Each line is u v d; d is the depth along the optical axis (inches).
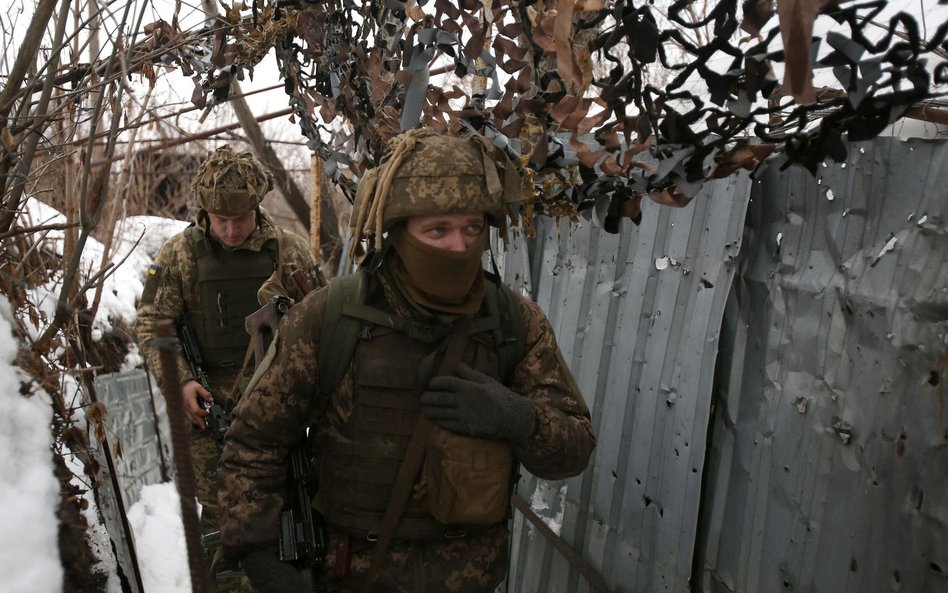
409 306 67.5
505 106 64.3
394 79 83.6
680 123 51.9
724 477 81.7
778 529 73.2
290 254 125.4
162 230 287.1
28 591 60.1
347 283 68.6
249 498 66.7
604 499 100.6
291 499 70.2
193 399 120.3
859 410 64.4
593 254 107.4
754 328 78.3
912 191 60.7
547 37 57.2
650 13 48.7
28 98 73.2
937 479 56.6
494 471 65.7
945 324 56.6
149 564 119.7
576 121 57.3
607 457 100.6
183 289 123.5
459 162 62.9
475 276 67.4
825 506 67.6
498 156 67.2
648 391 91.7
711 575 83.6
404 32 77.3
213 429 120.3
